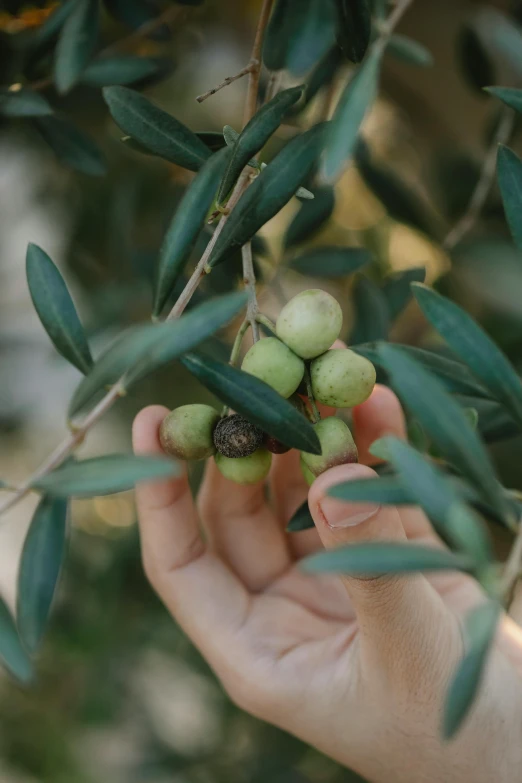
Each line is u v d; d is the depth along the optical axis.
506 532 0.53
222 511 0.46
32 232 0.64
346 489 0.25
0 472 0.76
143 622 0.68
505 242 0.46
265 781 0.64
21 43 0.44
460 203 0.49
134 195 0.54
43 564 0.30
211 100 0.65
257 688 0.42
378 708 0.39
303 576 0.47
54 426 0.73
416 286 0.28
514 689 0.39
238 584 0.45
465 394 0.32
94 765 0.73
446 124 0.58
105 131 0.57
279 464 0.46
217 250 0.30
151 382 0.64
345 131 0.26
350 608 0.46
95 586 0.66
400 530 0.31
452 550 0.32
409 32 0.56
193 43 0.57
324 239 0.60
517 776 0.38
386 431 0.40
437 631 0.35
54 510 0.31
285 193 0.30
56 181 0.61
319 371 0.30
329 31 0.31
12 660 0.27
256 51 0.32
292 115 0.41
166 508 0.42
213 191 0.30
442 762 0.39
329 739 0.41
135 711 0.70
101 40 0.52
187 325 0.26
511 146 0.48
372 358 0.32
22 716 0.74
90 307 0.53
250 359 0.30
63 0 0.41
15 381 0.66
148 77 0.43
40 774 0.72
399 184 0.48
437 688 0.36
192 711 0.72
